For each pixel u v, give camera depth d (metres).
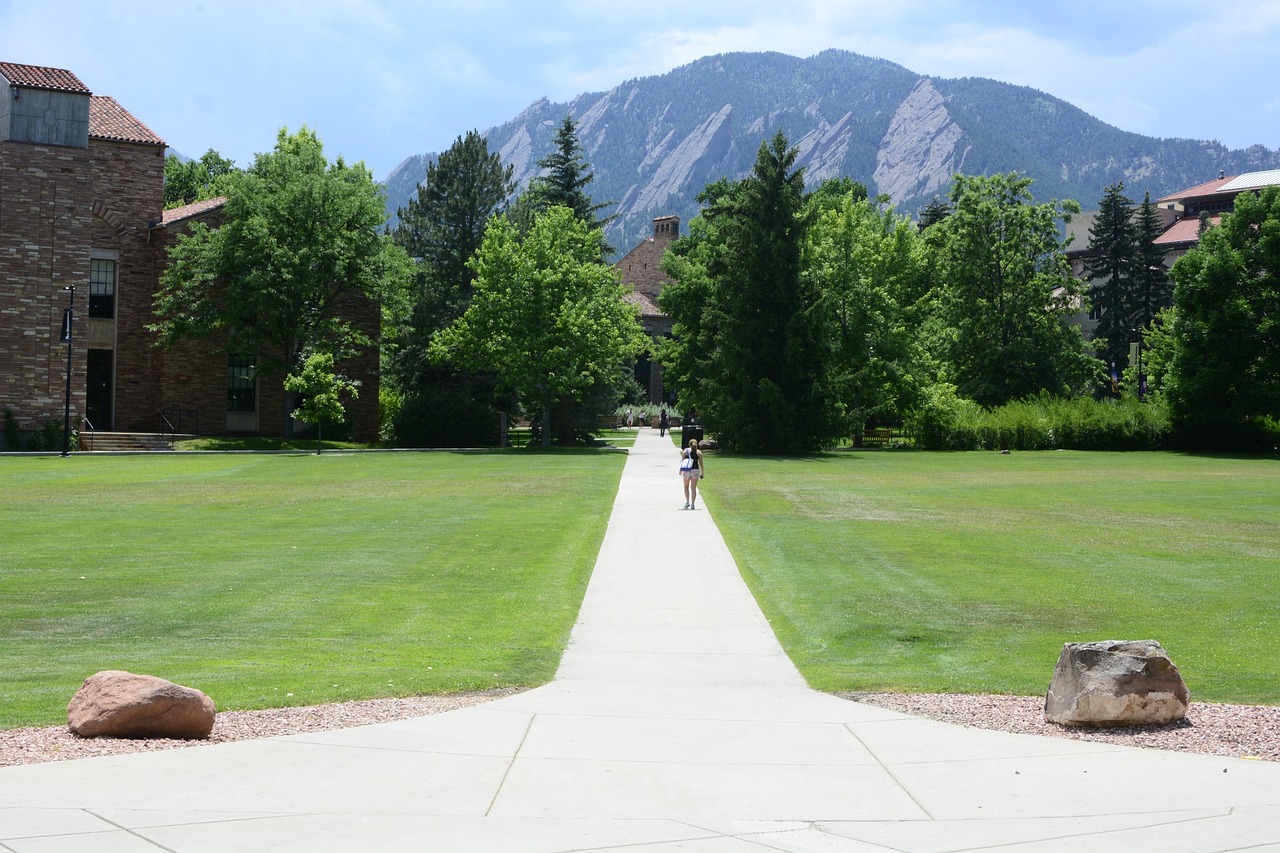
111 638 14.26
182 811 7.15
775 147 64.62
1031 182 86.44
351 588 18.41
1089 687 10.11
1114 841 6.79
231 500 32.38
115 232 60.91
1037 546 25.22
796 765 8.65
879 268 77.75
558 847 6.55
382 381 81.75
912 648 14.80
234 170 65.12
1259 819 7.27
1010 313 84.88
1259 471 51.75
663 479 41.75
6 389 54.22
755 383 64.00
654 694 11.74
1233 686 12.38
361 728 9.68
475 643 14.52
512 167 84.81
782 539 25.98
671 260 75.44
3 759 8.41
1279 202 72.75
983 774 8.43
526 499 33.59
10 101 54.00
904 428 79.12
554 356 63.72
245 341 59.16
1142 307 106.94
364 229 63.47
